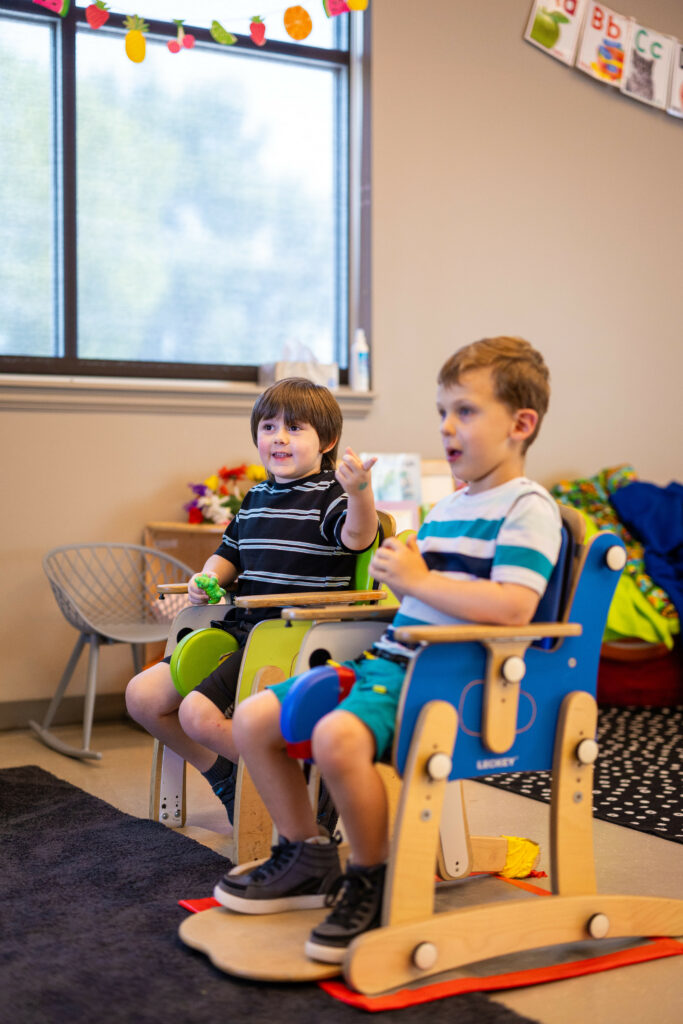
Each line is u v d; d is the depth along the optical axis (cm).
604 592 152
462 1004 130
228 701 184
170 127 344
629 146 412
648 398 421
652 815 222
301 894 152
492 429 144
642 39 409
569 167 398
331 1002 129
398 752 136
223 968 135
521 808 229
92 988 133
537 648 146
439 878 176
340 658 163
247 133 356
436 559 151
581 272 403
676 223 422
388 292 364
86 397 317
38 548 314
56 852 188
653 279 420
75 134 329
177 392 329
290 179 364
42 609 315
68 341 330
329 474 198
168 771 210
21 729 312
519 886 176
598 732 308
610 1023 128
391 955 132
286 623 182
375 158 359
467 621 141
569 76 396
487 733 140
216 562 208
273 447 196
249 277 359
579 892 149
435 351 374
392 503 308
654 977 142
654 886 177
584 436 407
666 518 368
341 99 371
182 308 349
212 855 187
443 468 345
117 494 324
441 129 371
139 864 181
